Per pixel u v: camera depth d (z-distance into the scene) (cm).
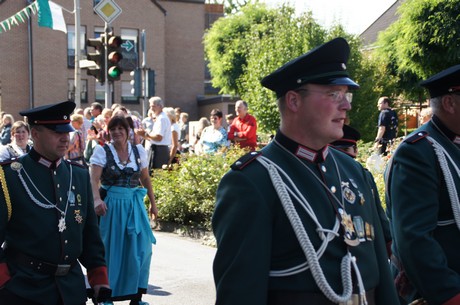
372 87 2272
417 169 290
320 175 237
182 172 922
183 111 3744
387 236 280
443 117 306
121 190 554
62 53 3231
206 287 611
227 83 3456
